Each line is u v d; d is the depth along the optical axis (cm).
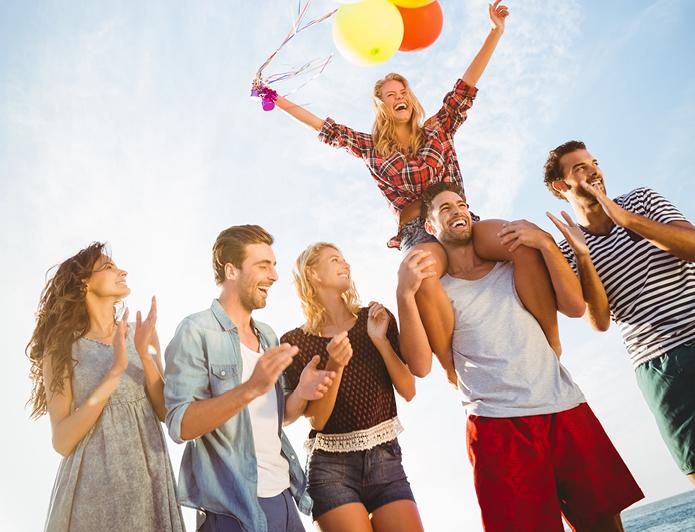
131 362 240
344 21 274
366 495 254
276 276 253
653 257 283
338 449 254
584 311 254
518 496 232
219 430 221
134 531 211
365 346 269
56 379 226
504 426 240
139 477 219
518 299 259
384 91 323
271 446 232
